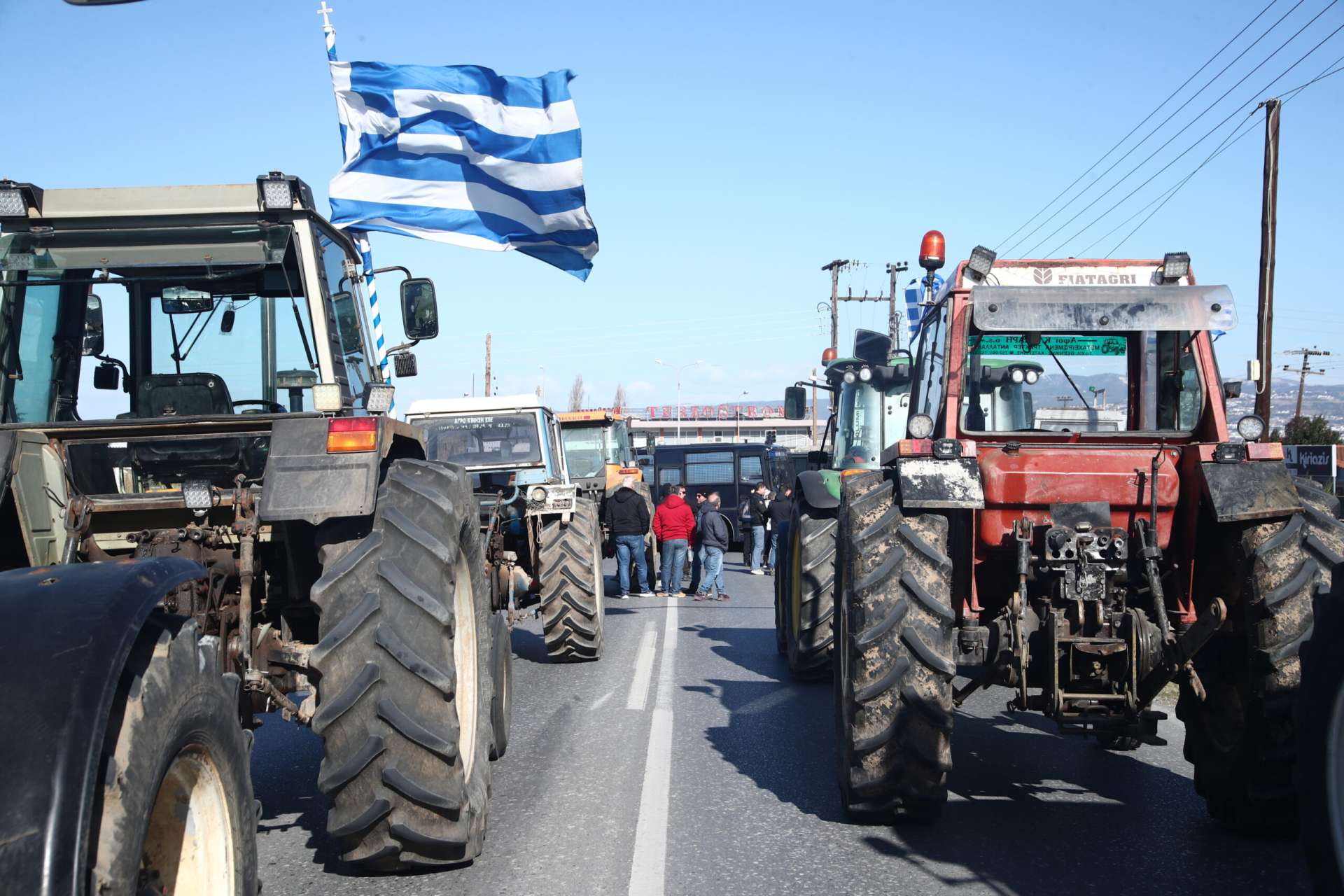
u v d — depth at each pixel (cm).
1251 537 475
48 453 452
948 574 499
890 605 497
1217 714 512
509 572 914
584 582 1015
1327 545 464
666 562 1738
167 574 276
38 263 494
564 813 559
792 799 579
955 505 491
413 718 424
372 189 1101
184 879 281
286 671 484
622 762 662
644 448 2561
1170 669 464
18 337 496
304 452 433
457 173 1110
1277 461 485
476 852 466
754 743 707
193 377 503
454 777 434
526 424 1192
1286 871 457
